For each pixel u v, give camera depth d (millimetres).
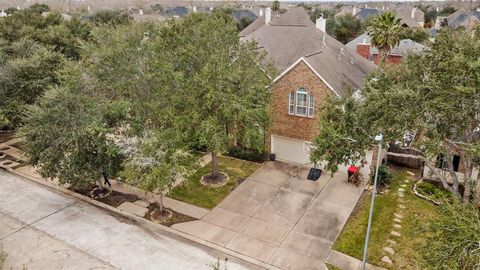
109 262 15055
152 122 19859
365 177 21391
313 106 21750
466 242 9406
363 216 17875
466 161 14648
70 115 18312
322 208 18594
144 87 20312
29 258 15305
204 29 20578
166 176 16438
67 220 17969
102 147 18062
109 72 20172
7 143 27656
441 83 12938
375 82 15594
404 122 13398
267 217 17891
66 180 18391
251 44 20562
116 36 22875
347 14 77312
